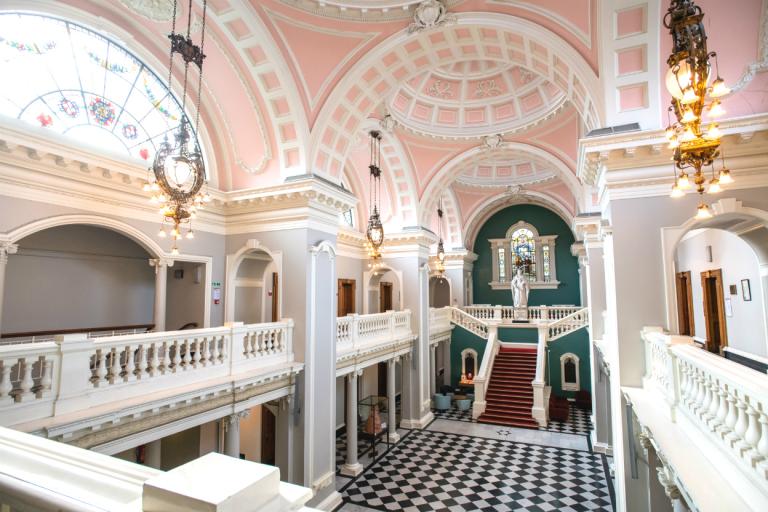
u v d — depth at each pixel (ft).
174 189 20.35
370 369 58.85
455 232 74.33
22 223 21.65
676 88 12.94
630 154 22.36
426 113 44.88
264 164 32.89
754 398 10.12
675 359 16.80
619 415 22.27
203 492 3.79
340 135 34.06
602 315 43.47
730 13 20.16
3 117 20.61
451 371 67.41
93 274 31.89
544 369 57.93
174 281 34.37
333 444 33.24
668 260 22.00
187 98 31.37
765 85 20.88
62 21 23.50
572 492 34.04
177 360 22.66
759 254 26.27
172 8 25.09
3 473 4.98
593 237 44.29
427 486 35.29
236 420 25.75
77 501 4.32
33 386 17.19
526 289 71.20
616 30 21.98
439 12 26.43
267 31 27.07
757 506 9.61
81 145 23.56
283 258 32.14
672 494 15.33
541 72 29.25
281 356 29.76
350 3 26.09
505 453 42.78
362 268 54.13
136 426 20.06
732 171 21.38
